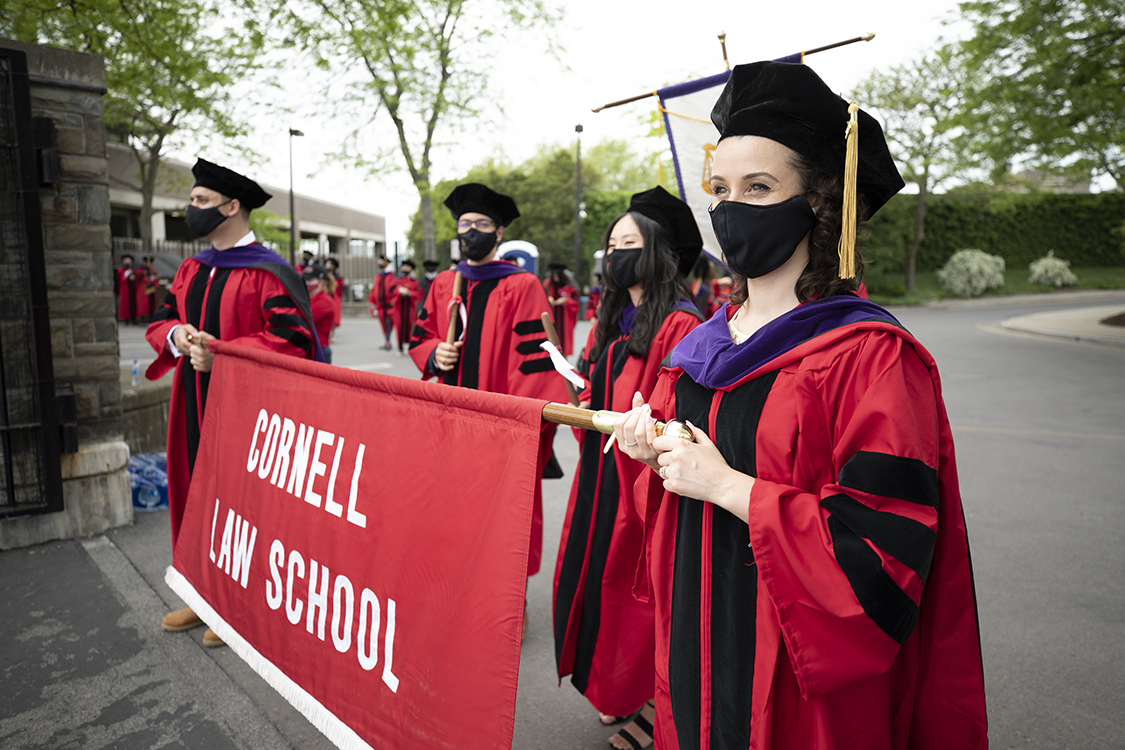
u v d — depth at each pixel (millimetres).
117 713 2494
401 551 1618
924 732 1273
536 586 3711
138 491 4605
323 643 1820
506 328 3287
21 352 3922
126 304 21953
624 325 2541
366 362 12695
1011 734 2383
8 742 2322
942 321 23625
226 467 2359
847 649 1082
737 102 1220
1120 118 13242
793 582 1094
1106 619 3207
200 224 3166
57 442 3936
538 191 37281
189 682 2697
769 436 1179
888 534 1049
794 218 1183
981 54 13219
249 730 2412
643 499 1541
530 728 2520
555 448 6750
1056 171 17688
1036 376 10984
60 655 2871
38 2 6309
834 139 1169
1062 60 12570
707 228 3029
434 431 1597
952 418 7895
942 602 1222
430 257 17250
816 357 1160
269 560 2049
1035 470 5773
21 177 3742
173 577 2539
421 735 1518
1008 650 2939
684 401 1370
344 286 32469
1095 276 36688
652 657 2301
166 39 7531
